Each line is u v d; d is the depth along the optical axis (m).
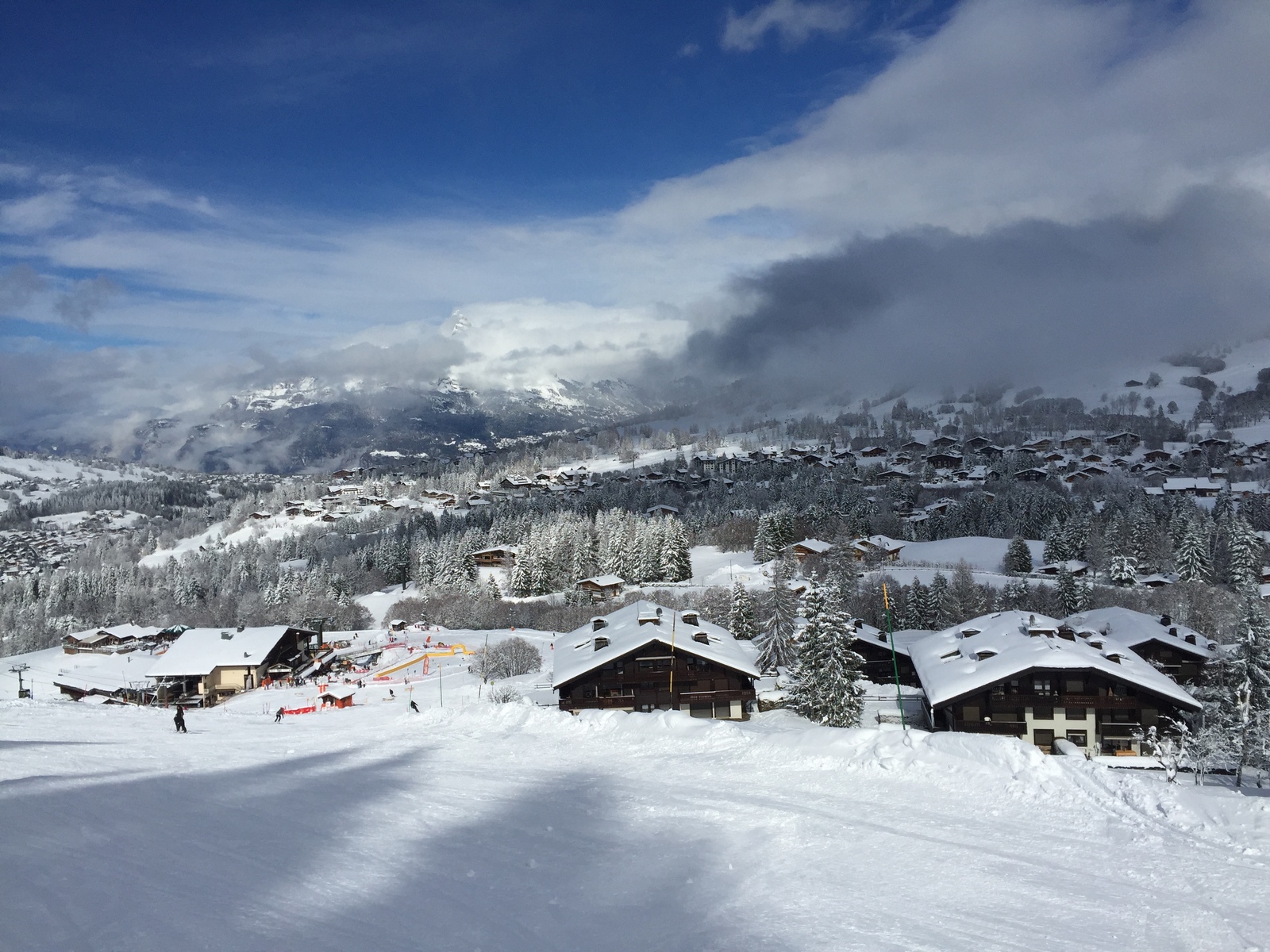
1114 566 114.00
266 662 96.62
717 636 68.81
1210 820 17.47
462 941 11.92
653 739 27.42
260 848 16.31
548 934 12.37
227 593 166.00
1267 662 55.41
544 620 116.75
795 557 130.00
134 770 25.77
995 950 11.92
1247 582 108.94
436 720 35.09
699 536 169.12
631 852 16.41
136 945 11.01
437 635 117.19
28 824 17.28
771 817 18.41
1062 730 57.03
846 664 58.09
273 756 29.44
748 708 64.06
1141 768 48.84
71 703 53.19
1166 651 68.69
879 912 13.30
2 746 31.50
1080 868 15.29
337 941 11.62
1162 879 14.72
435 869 15.27
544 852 16.42
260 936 11.63
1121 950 12.07
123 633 128.75
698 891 14.27
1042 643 59.72
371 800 20.78
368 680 90.00
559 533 151.12
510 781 22.80
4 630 168.88
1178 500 158.75
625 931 12.52
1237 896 14.01
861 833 17.23
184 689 93.44
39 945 10.88
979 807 19.00
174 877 14.19
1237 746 44.97
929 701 58.88
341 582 160.25
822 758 23.14
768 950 11.86
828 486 192.62
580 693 62.25
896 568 126.12
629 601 114.44
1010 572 122.88
